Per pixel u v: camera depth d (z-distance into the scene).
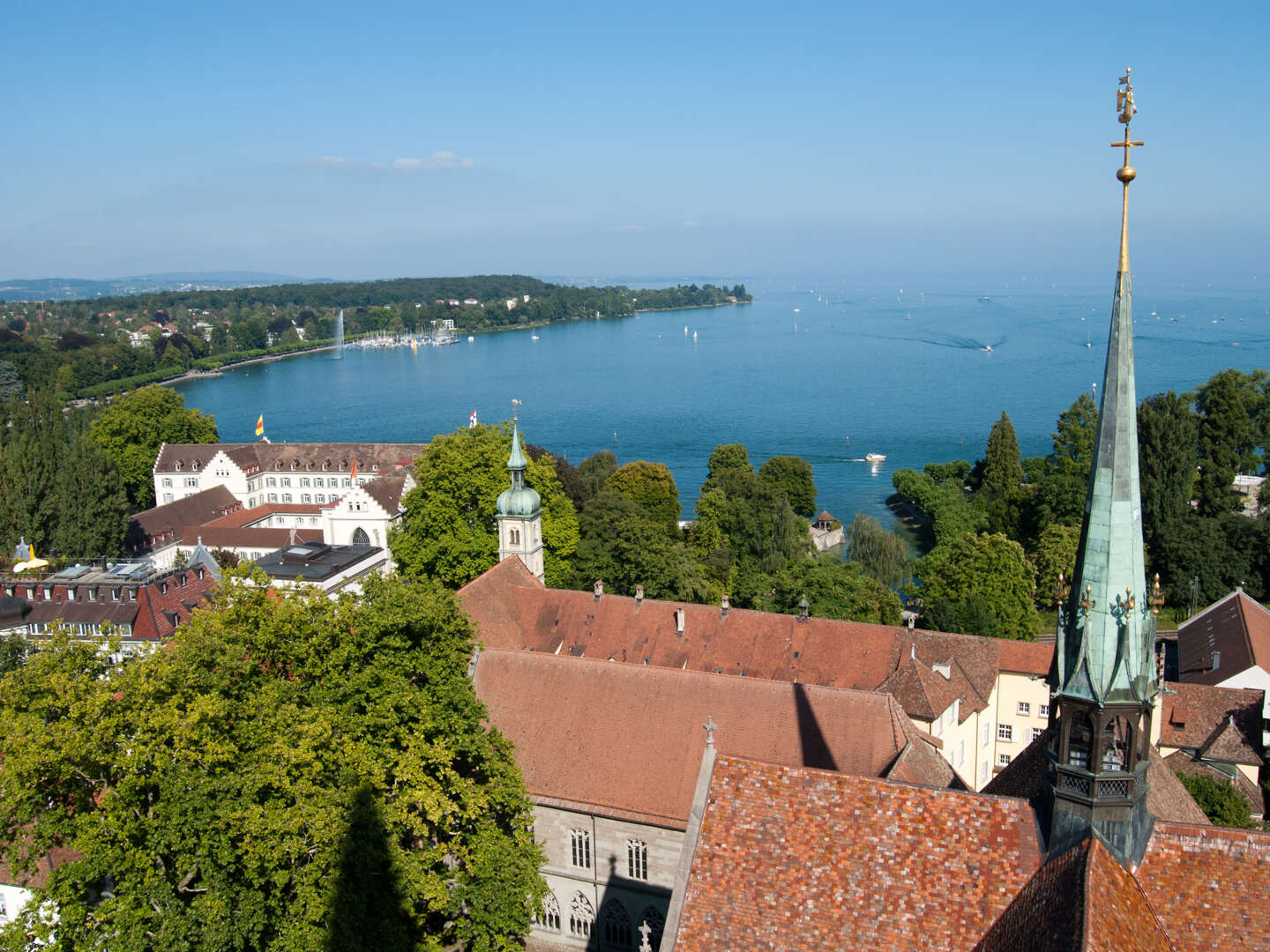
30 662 50.75
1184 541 131.00
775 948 32.16
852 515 198.75
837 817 33.44
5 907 57.97
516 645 81.56
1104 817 30.14
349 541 155.12
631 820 60.44
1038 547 133.62
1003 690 82.62
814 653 78.06
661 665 79.88
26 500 135.38
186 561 138.50
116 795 44.91
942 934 30.95
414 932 50.78
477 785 55.72
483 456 112.81
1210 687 81.75
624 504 127.69
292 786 46.44
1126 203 28.08
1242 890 29.53
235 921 45.28
